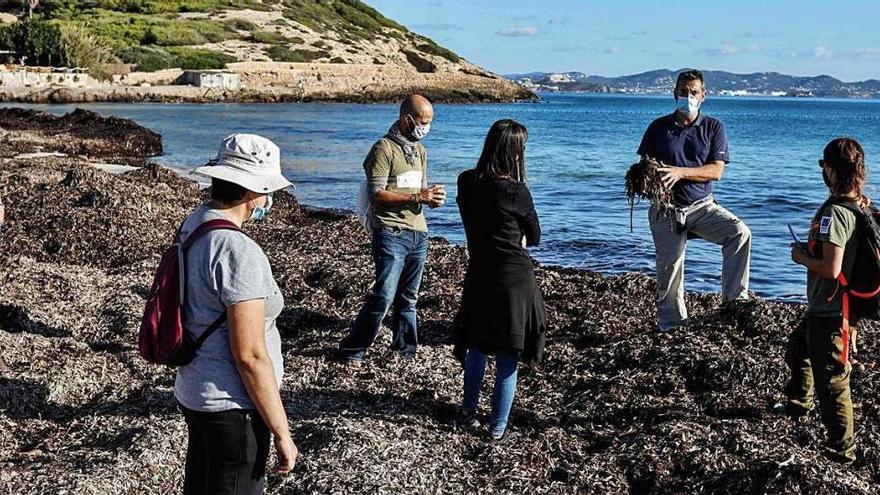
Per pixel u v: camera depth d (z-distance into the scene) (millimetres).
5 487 5340
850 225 5590
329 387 7336
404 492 5371
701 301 10578
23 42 73250
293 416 6688
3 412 6762
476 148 40500
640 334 8500
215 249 3744
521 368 7973
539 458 6008
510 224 6047
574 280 11359
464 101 103500
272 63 89438
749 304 8438
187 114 58688
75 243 12844
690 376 7434
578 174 29406
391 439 6078
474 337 6223
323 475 5469
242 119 54906
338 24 113125
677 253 8328
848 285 5672
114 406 6953
